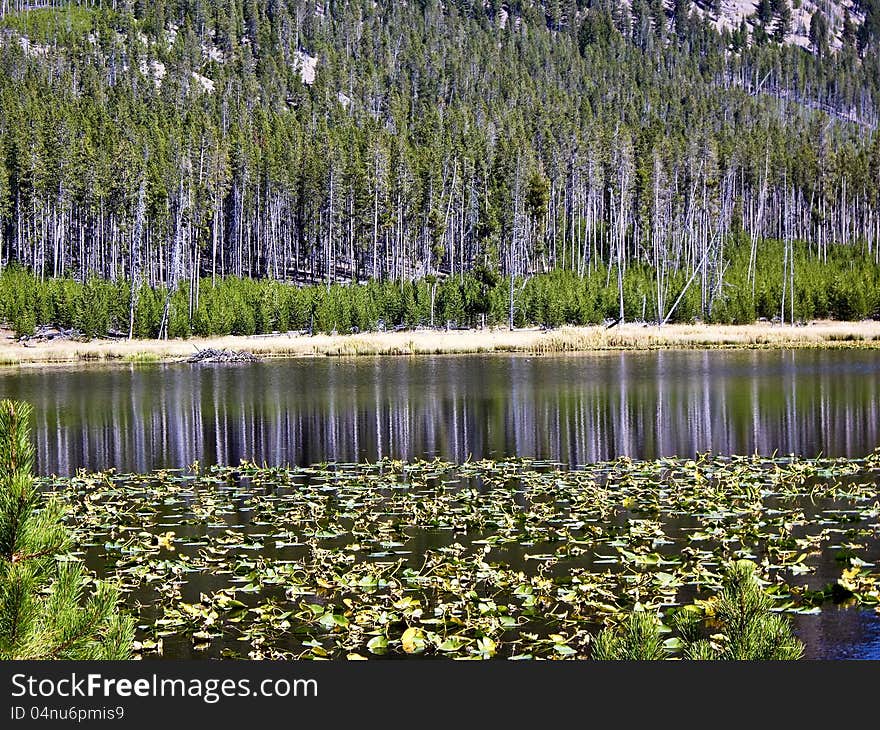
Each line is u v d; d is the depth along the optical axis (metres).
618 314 86.12
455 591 11.47
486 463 21.72
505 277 98.88
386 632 10.23
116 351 62.62
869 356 52.97
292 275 113.81
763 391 35.62
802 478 18.83
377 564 12.86
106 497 18.41
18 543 6.17
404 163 109.94
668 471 20.31
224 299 82.88
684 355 56.75
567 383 40.38
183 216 102.75
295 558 13.32
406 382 42.41
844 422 27.28
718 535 14.12
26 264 103.75
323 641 10.09
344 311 80.81
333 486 19.05
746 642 6.29
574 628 10.25
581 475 19.92
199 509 16.67
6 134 110.62
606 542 13.85
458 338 68.12
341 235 112.25
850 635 9.90
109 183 103.12
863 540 13.80
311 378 45.19
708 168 110.62
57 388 41.53
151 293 82.19
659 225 104.25
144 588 12.07
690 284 91.00
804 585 11.62
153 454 24.16
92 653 6.20
